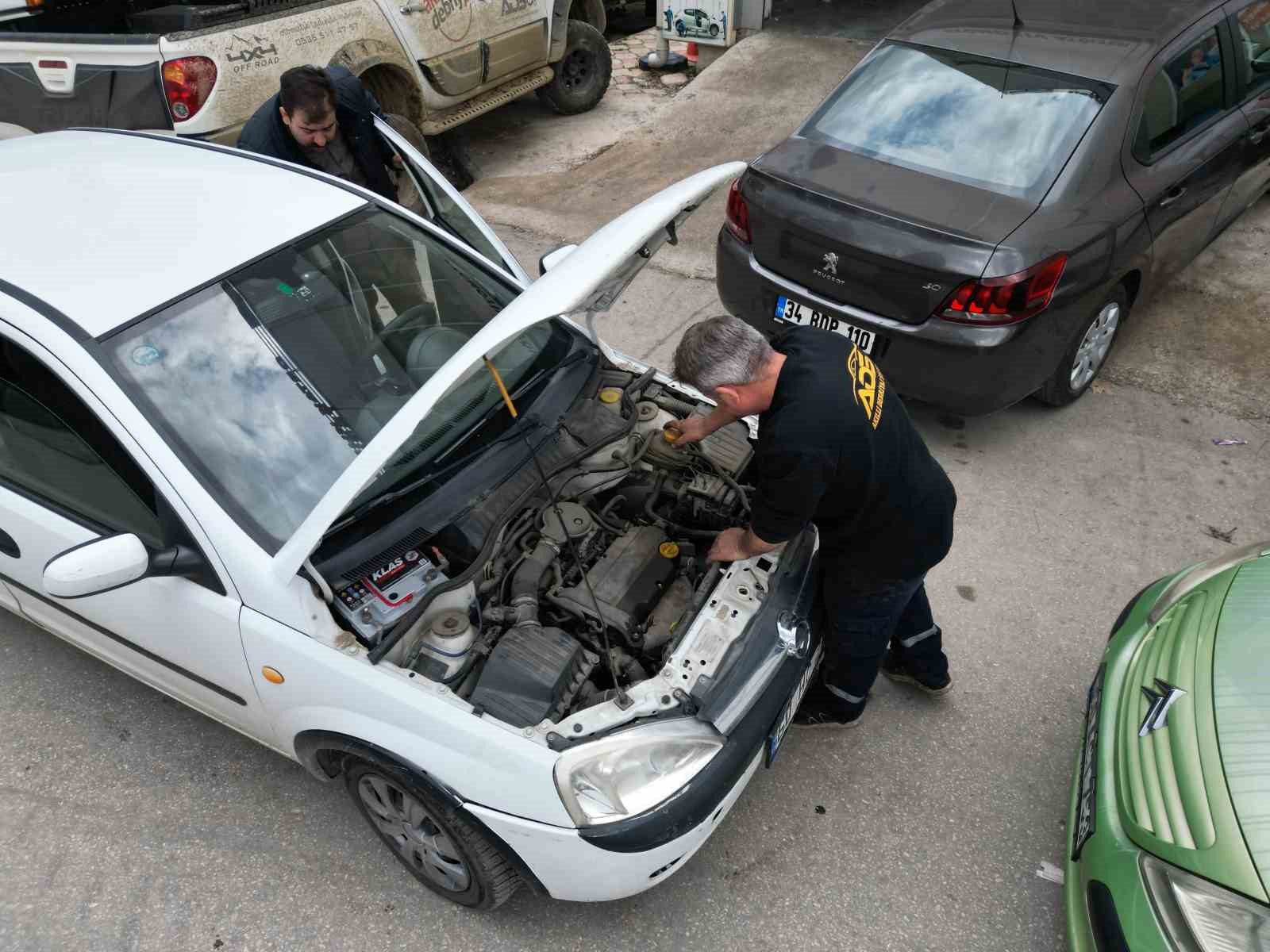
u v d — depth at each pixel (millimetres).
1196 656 2439
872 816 2887
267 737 2682
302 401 2592
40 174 3070
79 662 3457
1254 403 4555
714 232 6340
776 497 2197
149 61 4883
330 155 4059
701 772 2211
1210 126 4469
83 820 2926
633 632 2428
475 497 2549
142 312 2525
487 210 6695
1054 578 3703
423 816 2459
